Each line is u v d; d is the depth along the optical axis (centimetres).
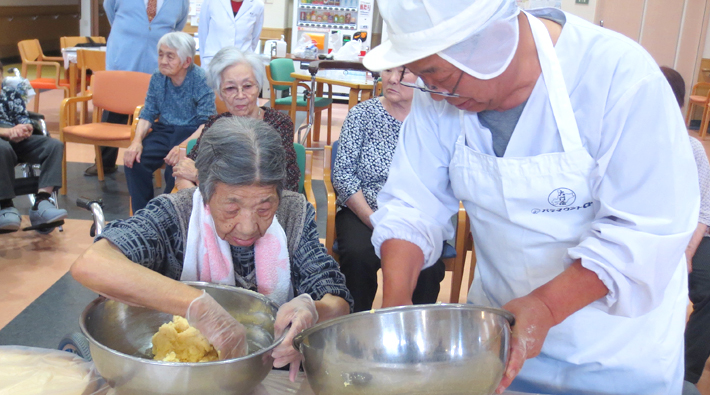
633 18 736
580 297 98
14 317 242
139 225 123
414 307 83
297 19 838
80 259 108
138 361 87
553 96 101
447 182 129
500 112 110
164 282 107
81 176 443
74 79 542
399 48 93
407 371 82
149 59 459
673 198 95
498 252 121
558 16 108
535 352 93
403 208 126
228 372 89
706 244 218
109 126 416
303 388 107
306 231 141
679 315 117
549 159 105
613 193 100
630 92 95
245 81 250
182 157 258
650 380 117
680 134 96
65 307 254
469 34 87
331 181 249
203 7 488
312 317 111
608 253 96
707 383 228
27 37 1055
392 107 233
